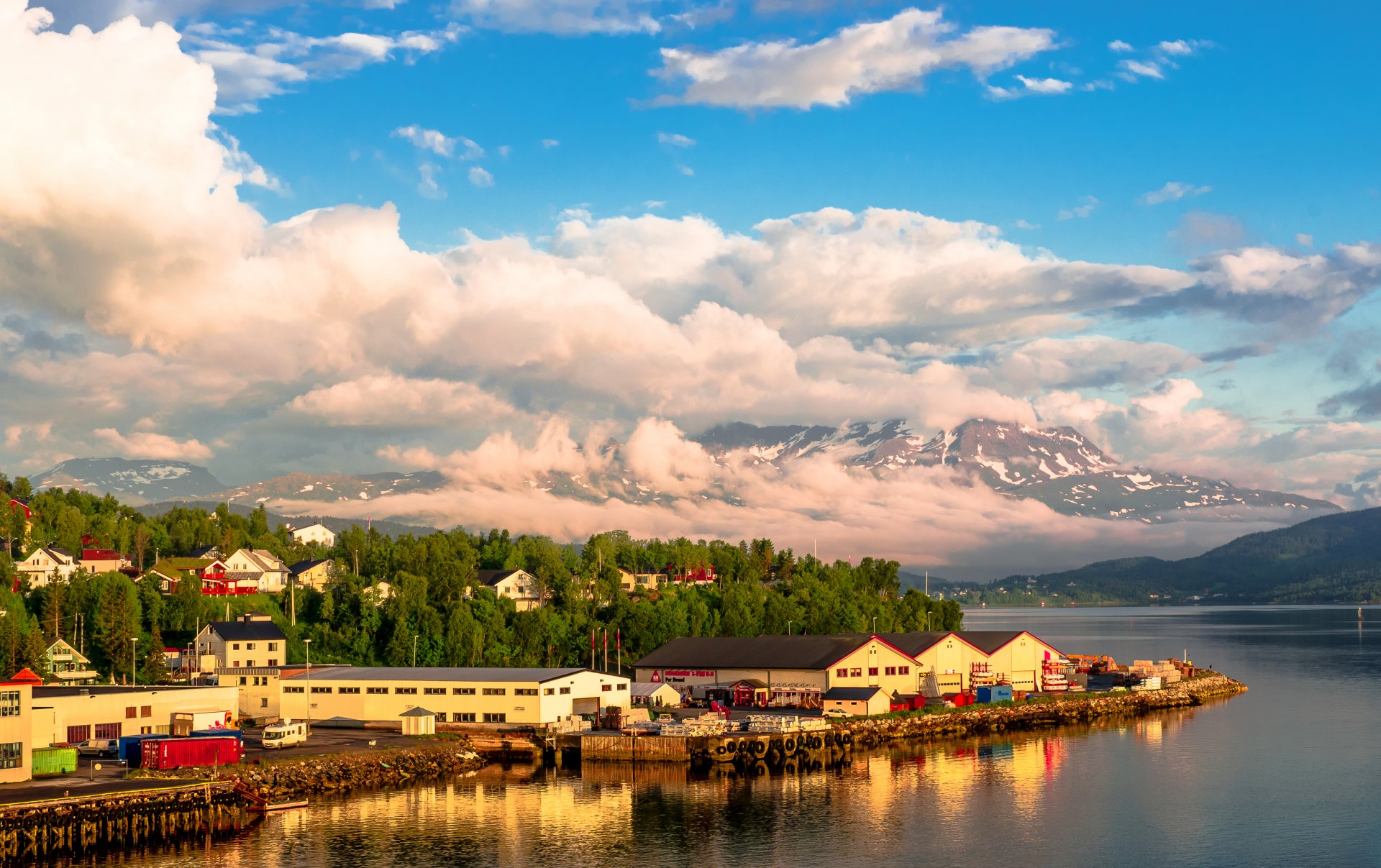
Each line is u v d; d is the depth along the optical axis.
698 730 196.62
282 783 164.00
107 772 158.50
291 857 136.25
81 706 180.38
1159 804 162.00
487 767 191.25
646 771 187.00
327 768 170.88
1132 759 197.62
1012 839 144.00
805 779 180.25
